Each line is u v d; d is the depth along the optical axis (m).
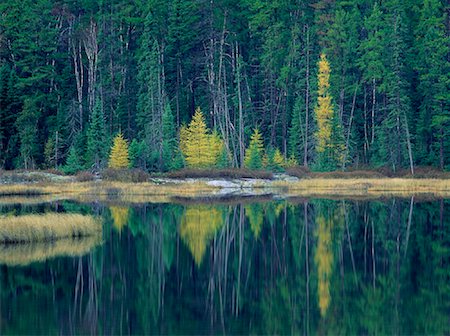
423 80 85.12
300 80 90.88
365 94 90.94
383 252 31.36
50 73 91.12
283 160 81.94
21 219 32.72
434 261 29.00
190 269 27.75
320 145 79.06
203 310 21.58
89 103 93.50
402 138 81.19
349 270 27.42
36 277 25.44
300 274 26.83
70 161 74.12
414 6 92.94
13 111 81.31
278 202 53.69
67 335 18.78
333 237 36.00
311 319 20.47
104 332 19.12
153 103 86.69
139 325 19.84
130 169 71.75
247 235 36.66
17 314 20.72
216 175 72.19
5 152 78.69
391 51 86.19
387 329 19.36
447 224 40.56
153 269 27.59
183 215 44.56
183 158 76.25
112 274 26.38
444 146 82.25
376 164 82.12
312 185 68.81
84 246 31.80
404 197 58.31
